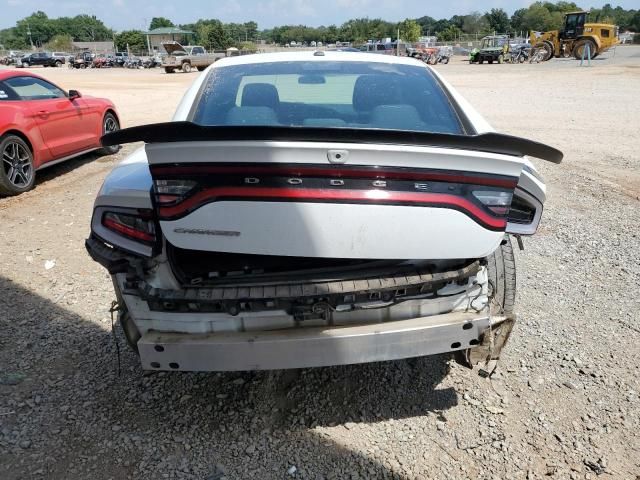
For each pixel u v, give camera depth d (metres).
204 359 2.30
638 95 16.09
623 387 2.95
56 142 7.30
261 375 3.07
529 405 2.83
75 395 2.89
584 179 7.07
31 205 6.27
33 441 2.57
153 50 78.25
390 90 3.02
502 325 2.57
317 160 2.02
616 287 4.09
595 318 3.65
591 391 2.93
